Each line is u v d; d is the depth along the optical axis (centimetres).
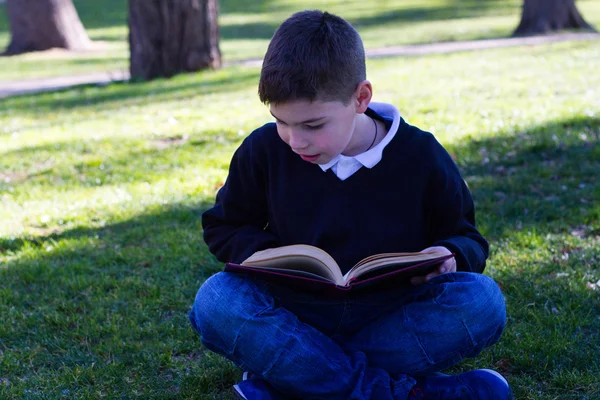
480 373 236
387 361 240
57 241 469
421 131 244
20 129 905
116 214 516
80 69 1683
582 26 1855
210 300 234
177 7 1278
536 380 280
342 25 224
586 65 1127
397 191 235
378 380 229
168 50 1295
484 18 2409
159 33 1287
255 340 227
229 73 1275
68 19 2144
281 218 241
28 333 340
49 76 1581
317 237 235
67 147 752
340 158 232
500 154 619
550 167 571
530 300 345
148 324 343
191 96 1070
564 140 641
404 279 236
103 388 288
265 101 219
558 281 360
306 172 237
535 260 391
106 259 424
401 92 961
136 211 521
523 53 1351
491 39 1744
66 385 291
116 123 884
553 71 1087
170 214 507
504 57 1302
